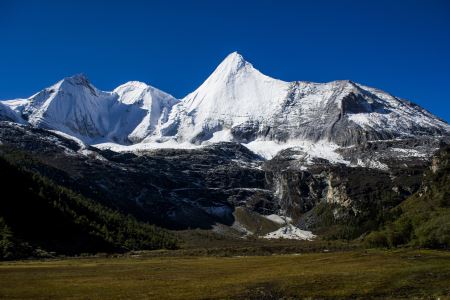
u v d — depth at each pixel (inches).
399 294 3708.2
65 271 5664.4
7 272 5506.9
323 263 5393.7
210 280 4621.1
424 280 4035.4
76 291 4087.1
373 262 5068.9
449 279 4028.1
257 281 4372.5
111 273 5428.2
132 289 4160.9
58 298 3772.1
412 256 5305.1
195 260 7598.4
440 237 7140.8
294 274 4650.6
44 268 6013.8
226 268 5753.0
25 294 3951.8
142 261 7593.5
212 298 3752.5
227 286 4202.8
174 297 3777.1
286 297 3769.7
